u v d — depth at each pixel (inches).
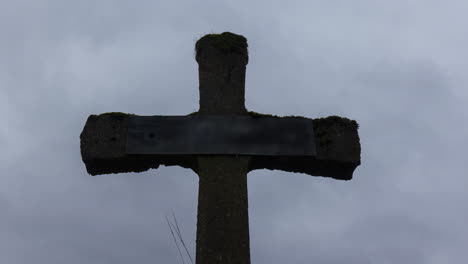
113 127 252.8
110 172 261.0
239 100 257.3
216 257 226.4
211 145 245.3
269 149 247.9
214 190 238.2
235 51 265.6
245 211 236.8
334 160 255.6
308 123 256.7
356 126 263.9
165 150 245.1
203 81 260.5
